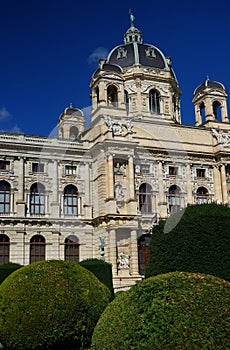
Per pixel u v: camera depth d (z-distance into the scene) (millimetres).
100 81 66250
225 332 11602
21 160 67688
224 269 21750
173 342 11656
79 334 18859
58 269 19531
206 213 22984
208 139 77750
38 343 18344
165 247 22828
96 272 40750
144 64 83562
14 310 18516
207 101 83812
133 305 13047
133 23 92562
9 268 40344
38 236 65875
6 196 66312
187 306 12148
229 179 77625
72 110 66750
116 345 12711
